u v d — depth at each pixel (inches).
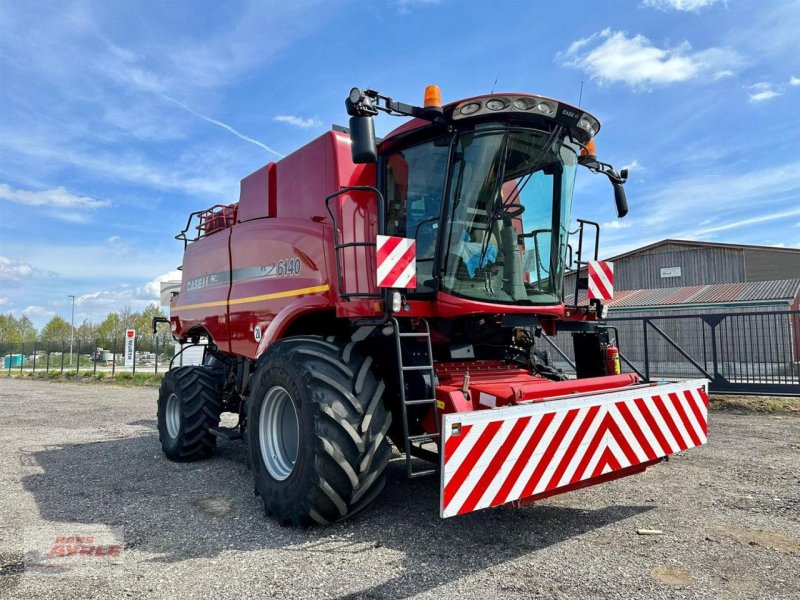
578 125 162.2
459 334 168.4
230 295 223.3
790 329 361.7
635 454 148.1
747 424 298.4
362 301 149.8
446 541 132.4
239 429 225.0
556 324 197.2
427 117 147.6
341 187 171.3
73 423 367.6
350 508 139.7
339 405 137.2
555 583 108.0
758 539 131.5
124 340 1118.4
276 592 106.3
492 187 158.2
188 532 143.2
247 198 225.5
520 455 123.6
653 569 114.5
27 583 112.3
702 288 790.5
